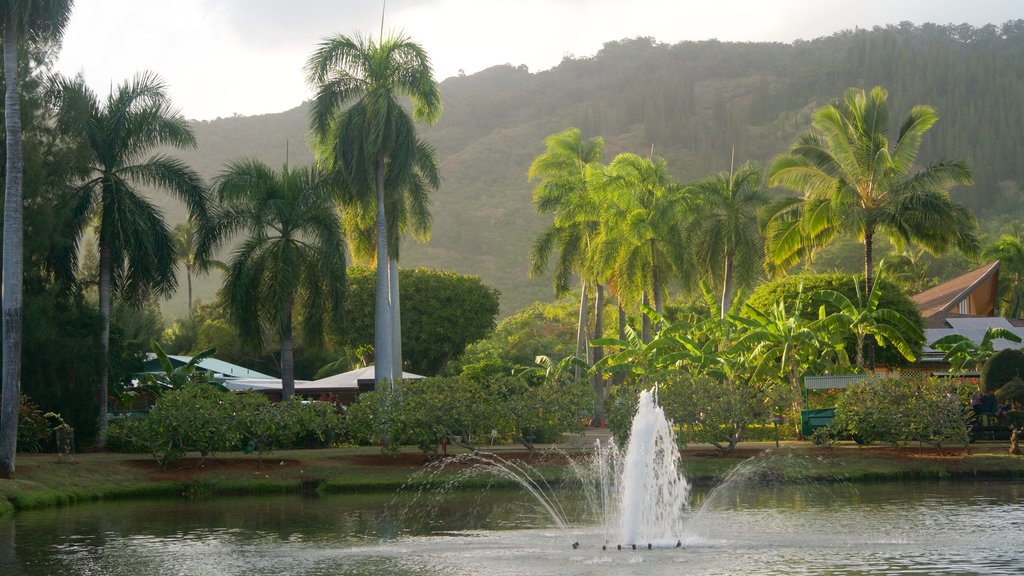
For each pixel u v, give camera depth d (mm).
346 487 28594
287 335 38625
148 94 35281
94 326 33969
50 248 33688
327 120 37875
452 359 71875
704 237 48625
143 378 40188
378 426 31094
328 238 37969
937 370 48344
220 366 50844
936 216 39875
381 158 37844
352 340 66125
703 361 37562
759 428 36438
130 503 25891
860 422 31688
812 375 38062
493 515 23031
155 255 34844
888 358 45094
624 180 46812
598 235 49156
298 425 30719
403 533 20016
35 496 25000
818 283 47125
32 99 33062
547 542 18516
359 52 37844
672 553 16859
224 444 29562
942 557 15867
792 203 43656
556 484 29406
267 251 38062
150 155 39312
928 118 40562
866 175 41000
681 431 31578
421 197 41188
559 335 96062
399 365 41438
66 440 29266
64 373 32969
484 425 31016
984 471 29766
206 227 36875
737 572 14922
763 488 27516
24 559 17156
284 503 25672
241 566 16312
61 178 33625
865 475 29297
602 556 16703
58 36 28172
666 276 48469
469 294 68688
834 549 16875
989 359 36906
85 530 20719
